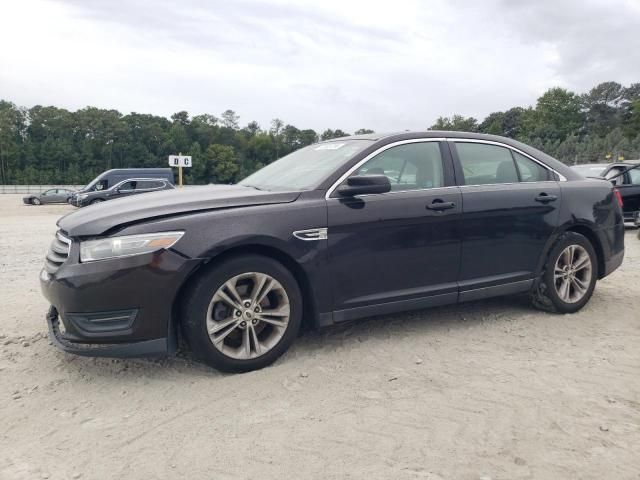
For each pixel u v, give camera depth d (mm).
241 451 2561
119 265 3168
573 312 4895
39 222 18344
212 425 2822
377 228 3885
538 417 2891
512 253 4520
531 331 4387
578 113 115250
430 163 4277
